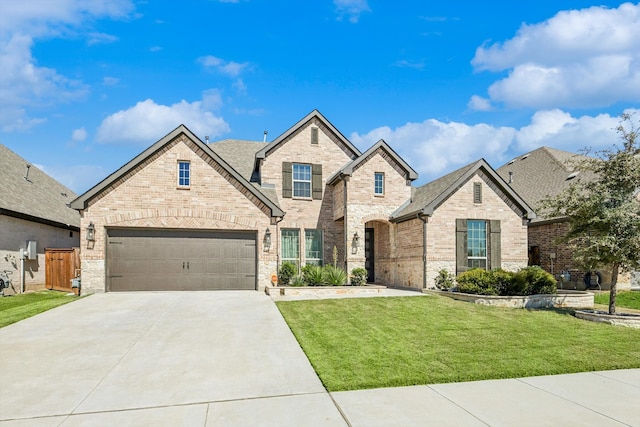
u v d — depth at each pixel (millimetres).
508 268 18359
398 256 19656
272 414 5207
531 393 6059
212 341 8734
